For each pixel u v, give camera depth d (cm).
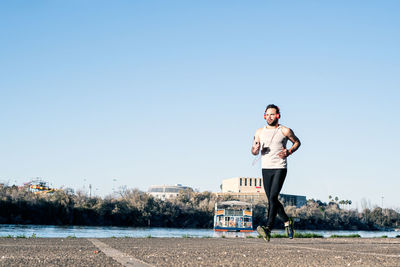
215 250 1178
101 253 955
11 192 10900
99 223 11531
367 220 19600
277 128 796
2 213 9731
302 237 3097
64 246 1248
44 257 816
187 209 13312
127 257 850
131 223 12175
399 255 1050
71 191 12306
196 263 731
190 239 2242
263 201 15088
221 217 6328
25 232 4981
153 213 12575
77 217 11175
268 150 790
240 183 19100
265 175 792
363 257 928
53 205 10738
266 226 789
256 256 941
